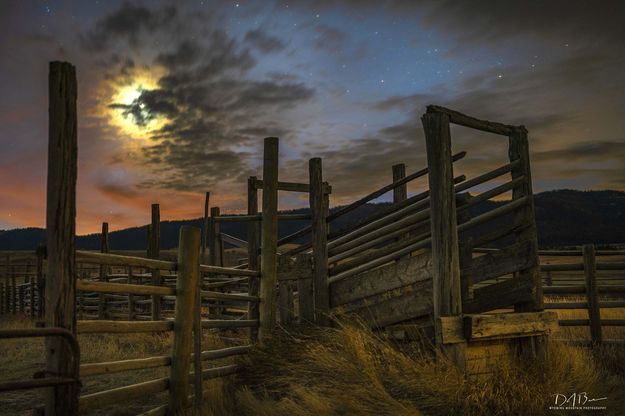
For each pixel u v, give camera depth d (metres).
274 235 8.55
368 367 5.98
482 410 5.47
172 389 5.93
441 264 6.41
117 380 8.26
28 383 3.92
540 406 5.62
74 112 4.49
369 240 8.06
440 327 6.15
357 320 7.34
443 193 6.49
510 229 7.23
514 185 7.35
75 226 4.49
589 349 8.73
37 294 19.20
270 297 8.35
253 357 7.36
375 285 7.63
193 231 6.24
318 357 6.45
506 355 6.82
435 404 5.50
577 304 9.36
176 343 6.00
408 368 6.03
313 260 8.45
